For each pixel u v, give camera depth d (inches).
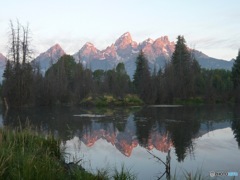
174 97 2935.5
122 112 1690.5
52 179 301.1
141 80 2977.4
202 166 491.5
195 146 668.1
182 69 3100.4
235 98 2920.8
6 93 1940.2
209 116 1391.5
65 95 2640.3
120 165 491.2
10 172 308.7
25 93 1956.2
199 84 3105.3
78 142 719.7
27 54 1971.0
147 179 417.1
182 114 1514.5
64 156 516.4
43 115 1456.7
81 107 2235.5
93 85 2837.1
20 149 407.8
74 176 349.4
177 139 765.9
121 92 2731.3
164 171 457.7
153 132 889.5
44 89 2335.1
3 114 1497.3
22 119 1251.8
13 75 1937.7
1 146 381.7
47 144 501.4
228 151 610.5
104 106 2415.1
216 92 2972.4
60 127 1001.5
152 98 2773.1
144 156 565.0
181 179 412.8
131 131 914.7
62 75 2923.2
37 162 328.8
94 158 541.6
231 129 938.7
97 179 346.0
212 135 824.3
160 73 3181.6
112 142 724.0
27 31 1978.3
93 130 936.3
